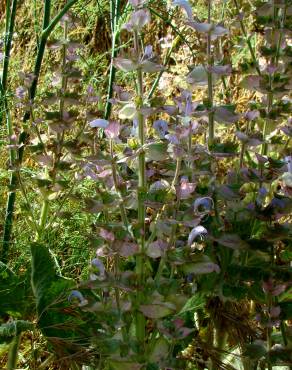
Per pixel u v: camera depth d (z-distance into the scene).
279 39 1.89
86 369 1.92
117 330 1.64
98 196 1.75
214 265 1.57
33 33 3.88
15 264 2.37
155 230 1.60
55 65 2.11
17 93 2.15
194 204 1.58
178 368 1.59
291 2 1.85
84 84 3.17
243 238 1.82
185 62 3.56
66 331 1.79
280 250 2.07
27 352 2.13
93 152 2.03
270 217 1.78
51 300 1.80
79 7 3.17
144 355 1.60
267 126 1.95
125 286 1.54
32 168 2.89
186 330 1.55
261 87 1.87
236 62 3.05
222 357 1.96
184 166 1.75
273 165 1.79
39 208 2.55
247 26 2.79
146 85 3.60
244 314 2.06
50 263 1.86
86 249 2.45
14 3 2.34
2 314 1.87
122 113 1.58
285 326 1.89
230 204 1.86
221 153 1.79
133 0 1.55
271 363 1.72
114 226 1.53
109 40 3.95
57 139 2.09
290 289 1.82
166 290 1.59
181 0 1.73
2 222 2.57
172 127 1.75
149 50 1.58
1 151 2.97
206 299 1.84
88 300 1.62
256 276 1.78
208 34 1.78
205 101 1.80
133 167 1.84
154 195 1.57
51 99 2.07
